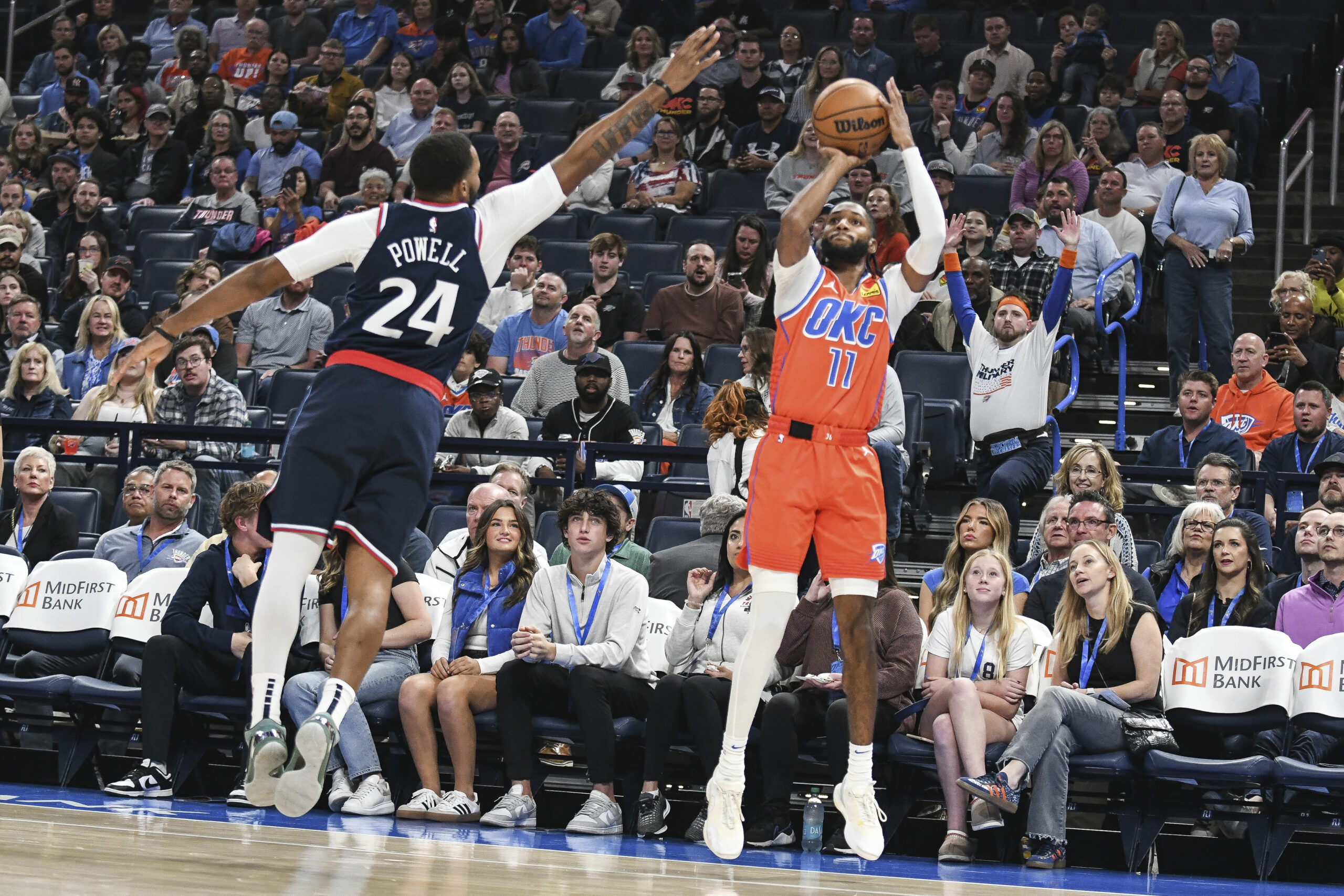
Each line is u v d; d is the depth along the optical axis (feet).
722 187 57.57
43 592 33.68
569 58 70.49
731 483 35.04
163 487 35.27
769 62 65.46
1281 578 32.68
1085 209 52.19
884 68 63.41
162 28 77.66
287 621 16.63
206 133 63.77
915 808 32.09
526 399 43.04
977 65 61.16
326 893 13.56
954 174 54.54
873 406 19.67
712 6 70.64
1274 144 65.00
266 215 56.80
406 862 18.47
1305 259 57.52
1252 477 35.88
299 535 16.66
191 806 27.86
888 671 28.89
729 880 19.45
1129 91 62.08
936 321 46.39
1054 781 27.53
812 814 28.37
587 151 17.76
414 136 62.95
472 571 31.96
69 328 49.73
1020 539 38.40
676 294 46.34
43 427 38.34
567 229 55.31
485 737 32.12
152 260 54.29
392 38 72.74
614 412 39.29
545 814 31.83
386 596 16.98
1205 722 29.27
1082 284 47.80
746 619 30.22
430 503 39.65
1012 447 37.68
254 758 16.10
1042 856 27.14
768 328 41.63
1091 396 47.60
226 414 40.93
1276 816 28.48
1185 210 48.57
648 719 29.68
